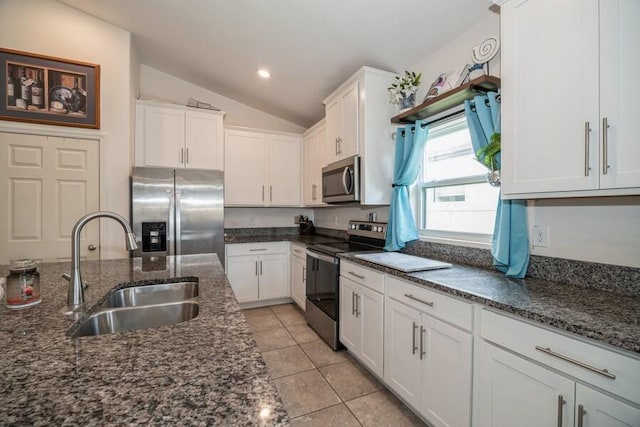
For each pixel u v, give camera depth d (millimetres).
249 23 2418
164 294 1517
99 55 2736
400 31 2096
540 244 1561
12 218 2500
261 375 628
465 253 1985
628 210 1251
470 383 1311
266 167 3891
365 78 2457
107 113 2770
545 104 1254
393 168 2535
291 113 4062
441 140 2293
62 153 2633
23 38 2514
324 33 2318
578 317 999
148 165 3137
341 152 2795
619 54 1040
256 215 4246
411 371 1654
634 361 835
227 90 3822
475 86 1735
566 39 1183
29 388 571
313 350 2498
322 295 2709
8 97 2469
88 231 2709
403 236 2359
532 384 1070
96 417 491
